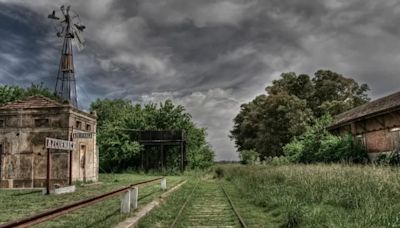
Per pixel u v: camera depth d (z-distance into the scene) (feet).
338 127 105.19
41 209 48.21
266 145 180.45
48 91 180.65
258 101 225.56
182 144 167.02
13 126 89.86
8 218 41.14
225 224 39.04
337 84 186.70
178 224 38.91
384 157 74.54
